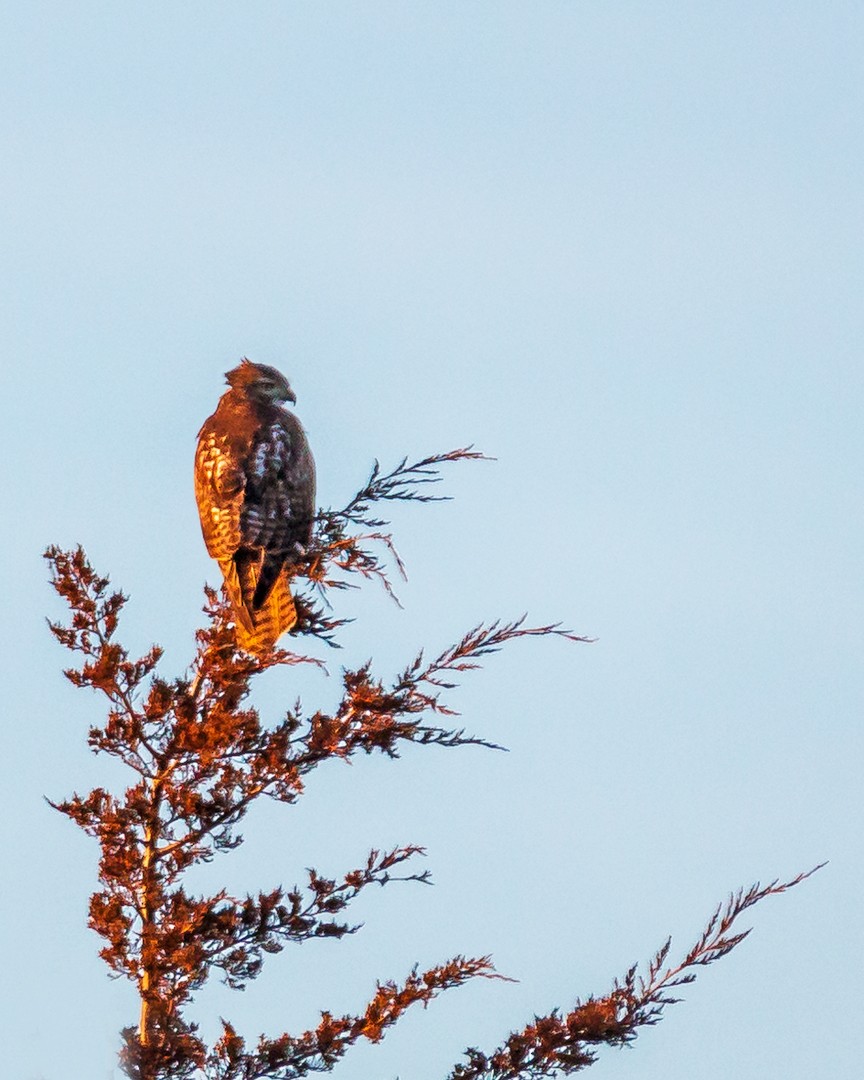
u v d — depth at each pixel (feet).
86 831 41.55
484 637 41.47
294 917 41.75
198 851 41.70
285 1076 41.14
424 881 42.14
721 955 40.98
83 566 42.47
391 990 41.78
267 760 40.93
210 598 47.11
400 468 48.16
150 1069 39.37
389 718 40.98
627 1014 40.93
